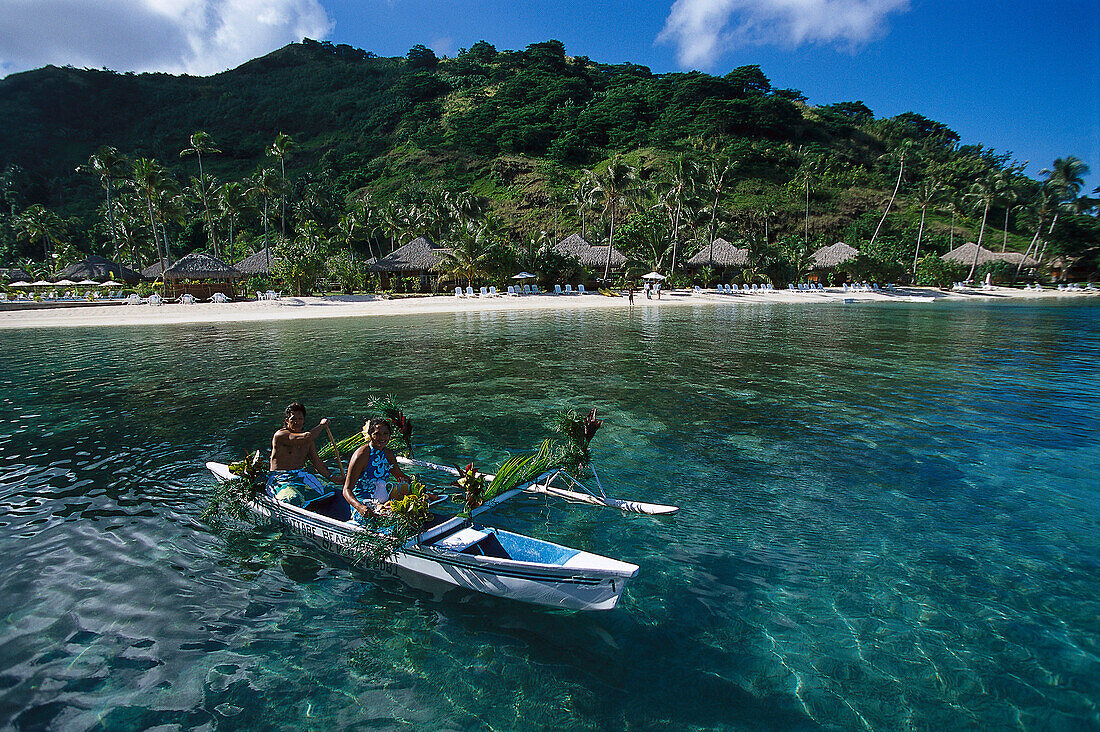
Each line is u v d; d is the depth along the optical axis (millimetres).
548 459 8617
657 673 5137
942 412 13883
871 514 8297
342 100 181625
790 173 122000
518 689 4945
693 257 74062
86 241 110125
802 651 5414
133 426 12633
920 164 130500
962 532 7750
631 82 159125
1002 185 88062
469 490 7453
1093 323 37719
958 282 84188
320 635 5668
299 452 8094
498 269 58844
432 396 15422
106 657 5324
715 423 12906
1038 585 6496
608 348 24641
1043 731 4484
